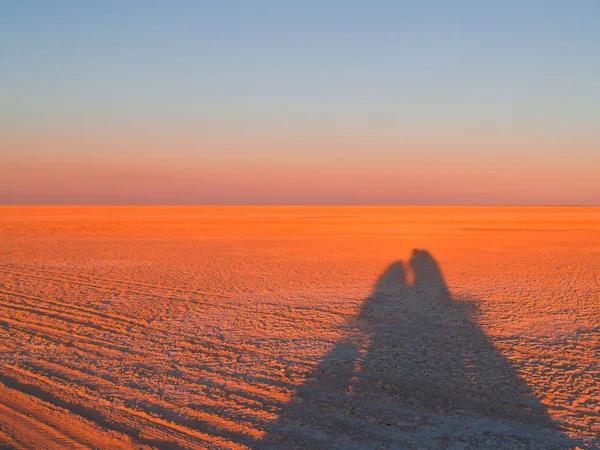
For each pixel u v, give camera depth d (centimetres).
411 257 2069
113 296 1212
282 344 823
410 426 526
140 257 2006
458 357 755
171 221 4891
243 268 1717
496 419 544
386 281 1457
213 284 1395
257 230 3712
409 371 694
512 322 971
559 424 532
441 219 5828
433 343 829
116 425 524
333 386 637
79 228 3728
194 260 1923
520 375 679
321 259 1981
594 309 1088
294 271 1652
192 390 621
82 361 727
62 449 473
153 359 741
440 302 1161
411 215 7206
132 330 903
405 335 879
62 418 539
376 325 948
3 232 3269
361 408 571
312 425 527
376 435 505
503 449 478
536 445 486
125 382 646
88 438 495
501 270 1694
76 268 1684
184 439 495
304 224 4562
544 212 9050
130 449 475
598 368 707
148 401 586
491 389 629
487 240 2956
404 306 1116
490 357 756
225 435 504
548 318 1003
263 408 569
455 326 941
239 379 660
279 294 1253
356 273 1612
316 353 775
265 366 713
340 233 3472
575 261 1950
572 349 797
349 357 755
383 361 737
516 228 4141
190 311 1059
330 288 1340
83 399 590
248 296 1225
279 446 482
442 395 610
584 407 576
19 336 855
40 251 2181
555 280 1484
